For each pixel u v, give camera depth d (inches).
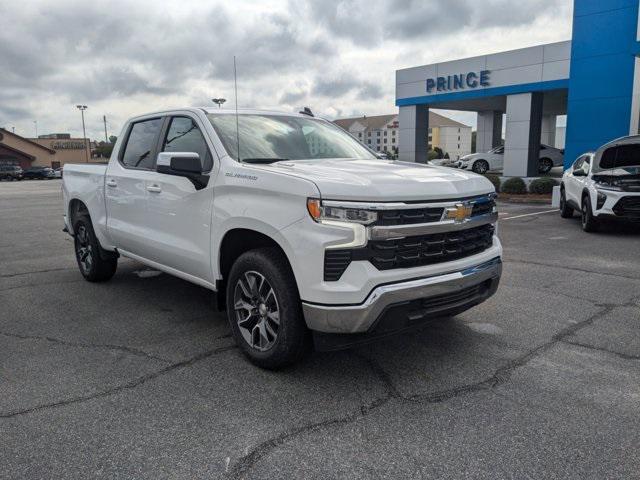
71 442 117.3
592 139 610.2
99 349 171.3
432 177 149.4
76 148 2923.2
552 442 115.6
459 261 147.1
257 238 154.4
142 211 201.8
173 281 259.8
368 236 130.5
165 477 105.0
